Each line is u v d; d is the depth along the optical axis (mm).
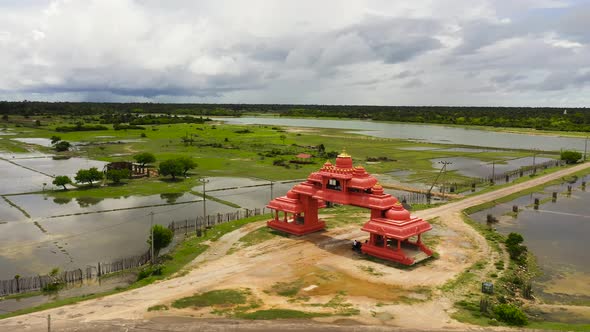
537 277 41000
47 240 51719
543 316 32844
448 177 95062
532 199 74750
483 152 138750
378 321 30188
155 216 62469
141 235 53812
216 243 49094
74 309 32125
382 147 150750
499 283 37938
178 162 91062
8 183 86250
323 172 49562
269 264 42281
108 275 41156
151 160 100250
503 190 79438
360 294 35219
